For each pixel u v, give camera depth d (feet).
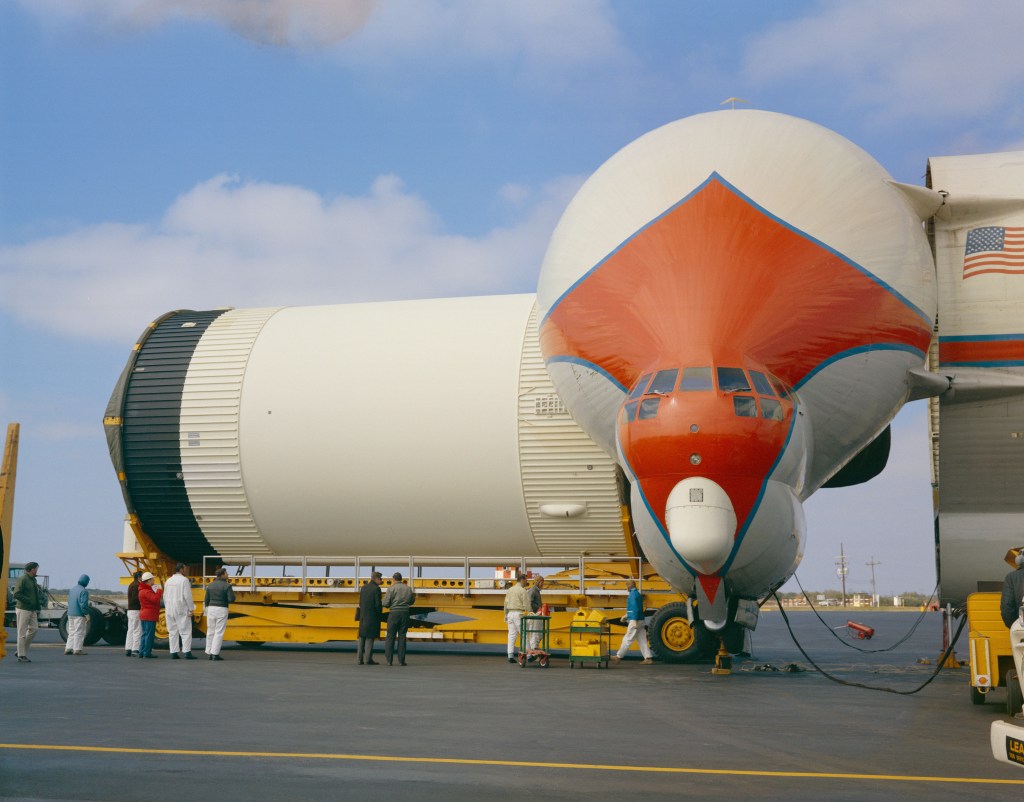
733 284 61.62
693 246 62.95
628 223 66.13
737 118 68.64
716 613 60.95
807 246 62.64
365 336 89.86
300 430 88.12
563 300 68.44
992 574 74.43
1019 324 71.51
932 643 115.55
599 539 83.30
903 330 65.16
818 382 62.08
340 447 87.10
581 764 30.58
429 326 88.99
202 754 31.81
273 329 93.09
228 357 91.61
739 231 62.64
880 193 66.59
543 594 81.25
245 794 25.81
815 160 65.67
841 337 62.28
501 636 85.15
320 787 26.78
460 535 86.89
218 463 89.97
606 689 54.70
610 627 80.43
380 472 86.33
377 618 74.08
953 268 72.84
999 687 51.60
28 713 42.45
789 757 32.22
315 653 88.33
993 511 74.13
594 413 67.92
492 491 83.92
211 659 78.74
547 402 82.28
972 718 42.78
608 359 64.49
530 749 33.42
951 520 74.79
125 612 98.07
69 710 43.52
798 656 86.99
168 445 91.04
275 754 31.94
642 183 67.00
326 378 88.48
